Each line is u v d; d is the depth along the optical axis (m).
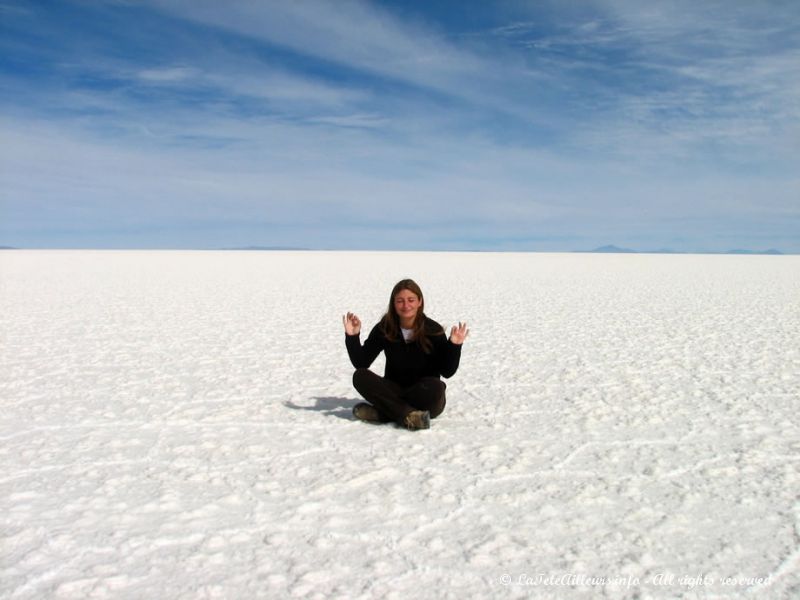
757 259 45.44
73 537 2.84
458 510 3.14
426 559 2.66
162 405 5.22
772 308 12.37
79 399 5.42
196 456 3.95
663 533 2.91
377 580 2.50
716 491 3.39
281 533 2.89
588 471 3.68
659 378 6.21
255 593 2.41
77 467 3.76
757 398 5.37
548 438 4.30
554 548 2.76
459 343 4.43
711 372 6.46
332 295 15.71
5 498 3.29
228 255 51.56
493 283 20.20
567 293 16.25
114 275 23.42
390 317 4.56
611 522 3.02
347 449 4.06
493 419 4.79
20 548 2.75
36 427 4.60
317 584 2.47
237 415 4.91
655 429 4.51
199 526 2.96
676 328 9.71
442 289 17.69
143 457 3.94
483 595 2.40
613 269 30.05
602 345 8.20
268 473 3.64
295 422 4.70
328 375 6.45
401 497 3.29
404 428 4.53
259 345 8.26
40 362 7.07
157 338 8.80
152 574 2.54
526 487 3.43
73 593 2.40
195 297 14.98
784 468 3.72
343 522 3.00
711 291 16.72
